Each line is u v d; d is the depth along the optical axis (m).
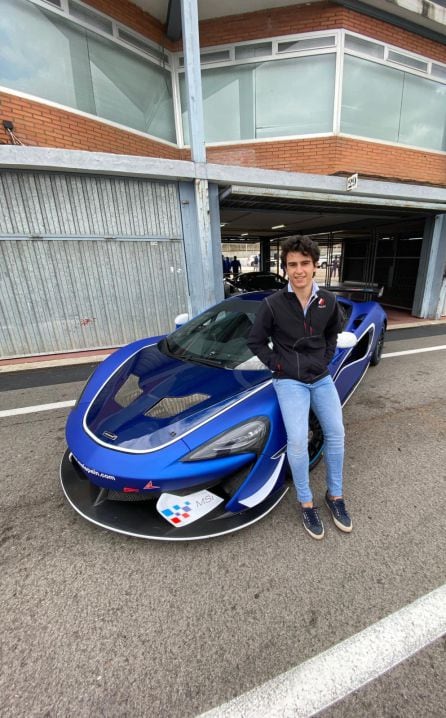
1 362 5.11
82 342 5.57
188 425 1.79
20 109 4.82
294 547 1.81
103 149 5.74
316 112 6.59
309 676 1.25
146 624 1.44
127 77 5.98
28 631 1.42
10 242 4.88
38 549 1.81
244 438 1.73
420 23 6.69
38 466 2.54
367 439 2.89
